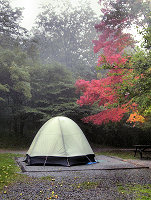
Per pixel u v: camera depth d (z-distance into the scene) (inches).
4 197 160.9
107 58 379.9
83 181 211.0
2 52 647.8
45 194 168.9
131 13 573.3
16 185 194.7
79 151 317.7
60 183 201.9
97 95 439.2
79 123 669.3
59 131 325.1
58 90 692.1
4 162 329.7
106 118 486.0
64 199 157.9
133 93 224.2
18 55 695.7
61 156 303.3
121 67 242.4
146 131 592.7
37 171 261.1
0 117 783.7
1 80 636.1
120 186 193.3
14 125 747.4
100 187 189.8
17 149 578.6
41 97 710.5
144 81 218.1
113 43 537.0
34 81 708.7
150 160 380.2
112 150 558.3
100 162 337.1
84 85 518.9
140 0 570.6
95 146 668.1
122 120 597.9
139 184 200.5
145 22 550.3
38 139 326.3
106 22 596.7
